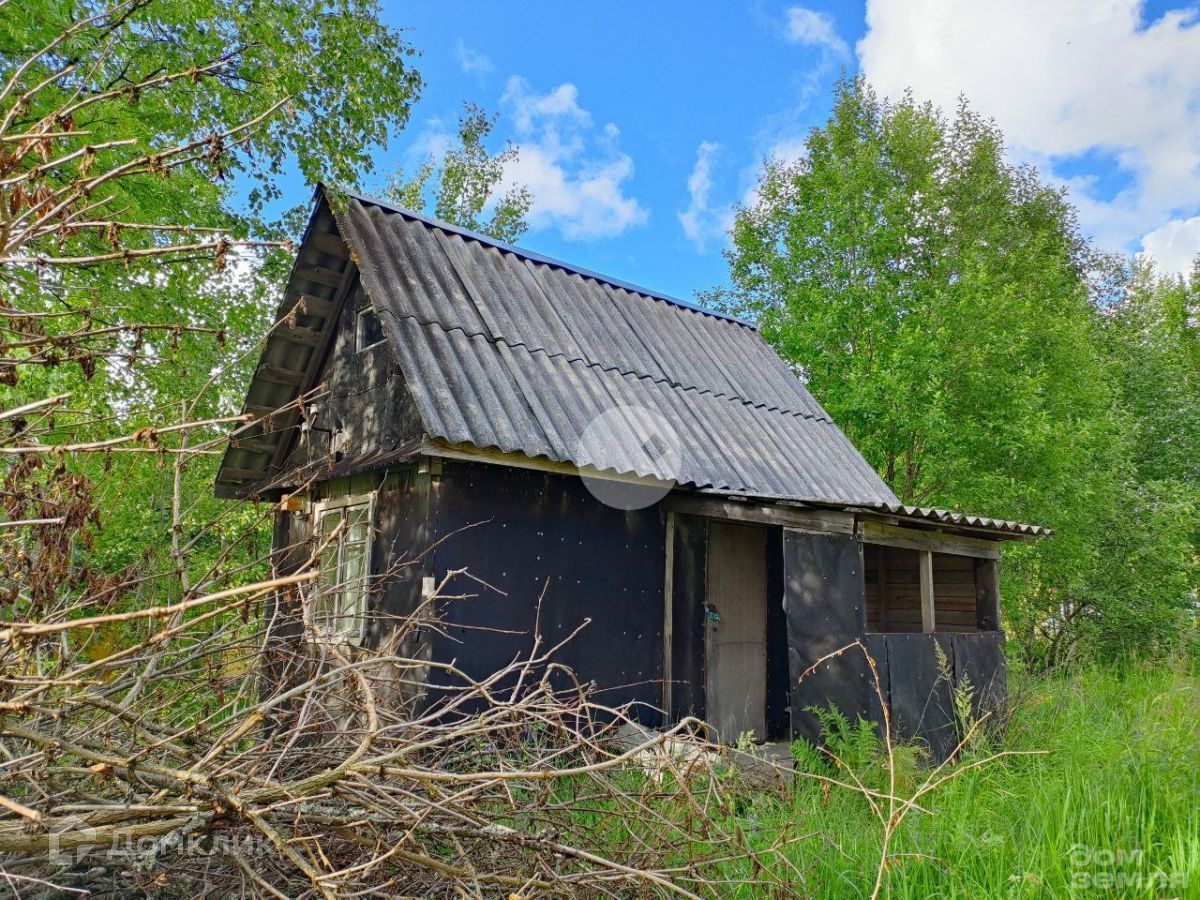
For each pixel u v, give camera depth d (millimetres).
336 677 2721
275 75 6465
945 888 3480
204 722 2547
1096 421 13945
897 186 15961
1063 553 13320
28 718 2377
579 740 3059
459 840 2564
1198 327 23375
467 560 5680
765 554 7996
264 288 8531
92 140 5625
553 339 7418
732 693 7414
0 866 1943
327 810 2408
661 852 2844
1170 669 10547
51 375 5301
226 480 8734
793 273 15578
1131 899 3422
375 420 6809
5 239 2047
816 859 3529
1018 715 7223
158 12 5820
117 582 2893
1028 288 15336
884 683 6426
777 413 9094
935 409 12469
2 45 5230
